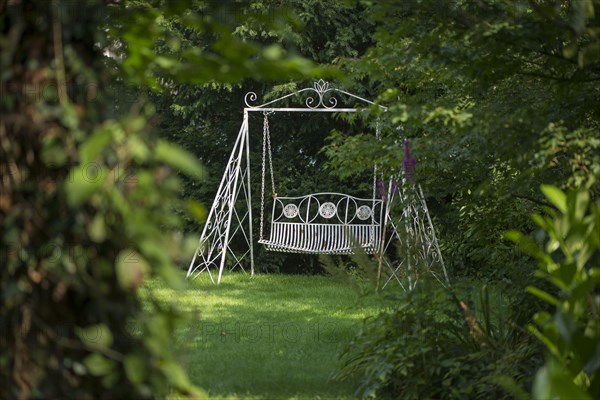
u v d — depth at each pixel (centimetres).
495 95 616
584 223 381
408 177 652
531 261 635
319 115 1551
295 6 1456
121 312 255
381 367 530
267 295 1133
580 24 473
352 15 1505
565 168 568
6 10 267
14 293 253
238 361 685
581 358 365
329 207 1408
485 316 570
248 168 1381
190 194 1583
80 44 274
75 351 260
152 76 348
